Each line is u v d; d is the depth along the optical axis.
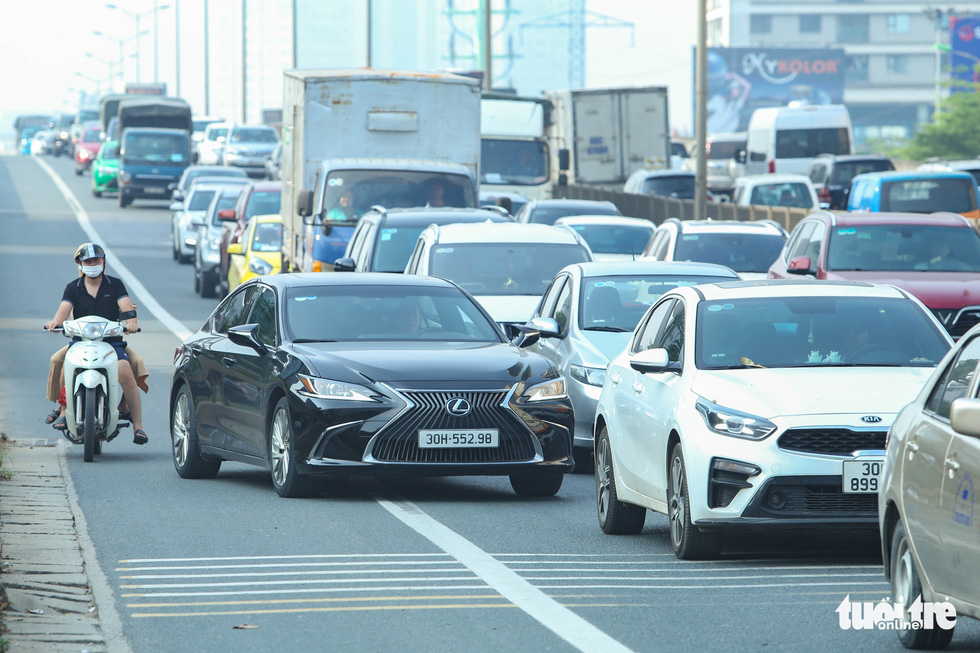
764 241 69.19
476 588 26.98
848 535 33.22
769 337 31.48
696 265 49.56
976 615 20.23
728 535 31.67
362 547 31.08
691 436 29.08
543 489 39.28
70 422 45.00
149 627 23.97
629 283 47.97
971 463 20.44
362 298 41.16
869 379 29.36
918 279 57.31
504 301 55.16
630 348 35.69
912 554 22.34
